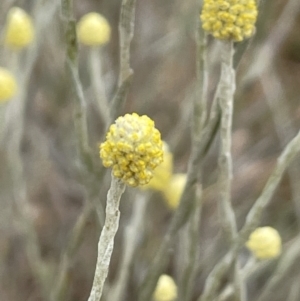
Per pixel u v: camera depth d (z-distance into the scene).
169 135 0.57
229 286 0.35
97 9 0.63
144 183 0.25
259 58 0.50
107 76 0.56
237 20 0.28
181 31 0.57
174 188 0.37
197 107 0.31
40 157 0.58
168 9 0.66
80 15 0.63
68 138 0.60
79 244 0.36
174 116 0.61
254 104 0.65
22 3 0.48
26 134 0.59
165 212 0.53
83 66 0.58
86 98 0.54
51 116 0.63
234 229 0.32
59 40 0.57
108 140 0.25
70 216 0.59
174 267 0.50
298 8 0.64
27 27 0.38
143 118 0.25
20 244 0.57
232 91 0.29
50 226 0.59
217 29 0.28
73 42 0.31
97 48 0.41
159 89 0.61
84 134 0.33
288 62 0.79
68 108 0.60
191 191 0.32
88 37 0.40
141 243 0.46
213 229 0.55
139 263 0.46
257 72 0.51
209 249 0.49
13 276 0.56
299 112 0.65
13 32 0.38
